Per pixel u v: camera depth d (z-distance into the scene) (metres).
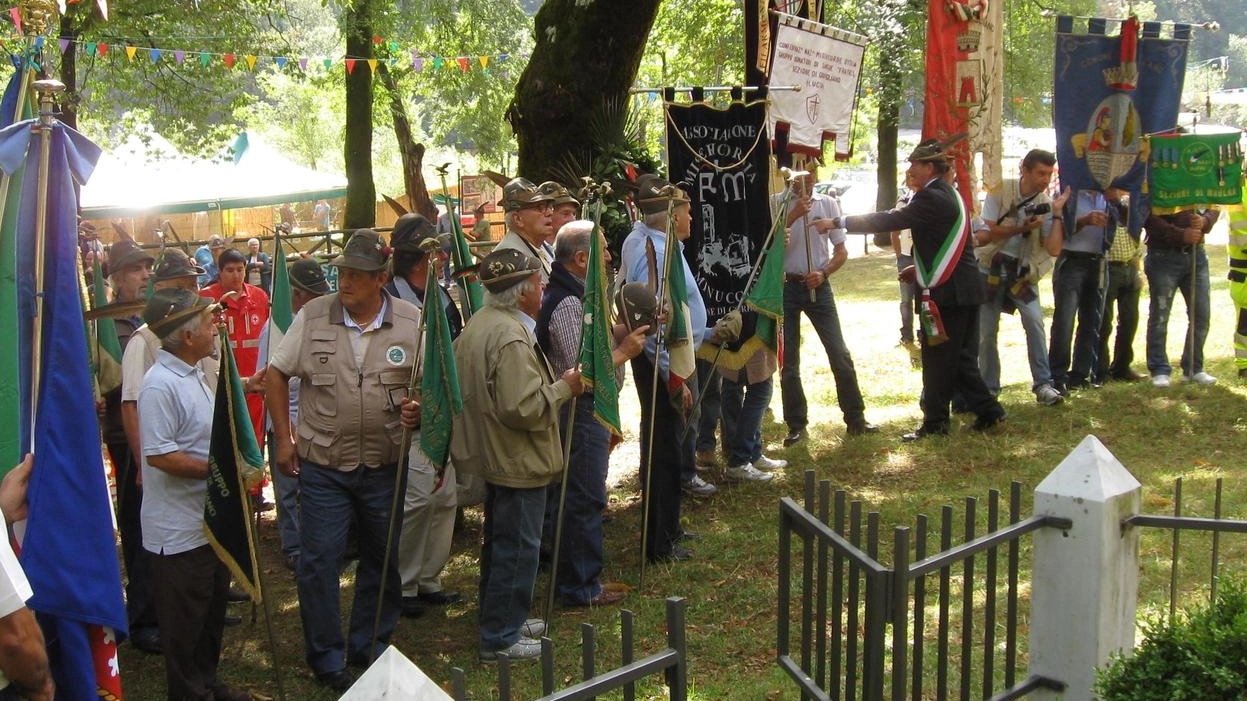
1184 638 3.60
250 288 7.91
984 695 4.00
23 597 3.09
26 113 4.14
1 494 3.72
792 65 8.53
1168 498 6.93
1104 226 9.58
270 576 7.07
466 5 22.66
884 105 23.34
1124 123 9.57
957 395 9.65
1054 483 4.11
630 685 2.86
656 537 6.57
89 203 20.44
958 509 7.07
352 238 5.20
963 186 9.48
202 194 21.70
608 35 9.12
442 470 5.17
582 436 6.02
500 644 5.41
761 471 8.13
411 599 6.25
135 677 5.58
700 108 8.11
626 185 8.32
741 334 7.71
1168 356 11.16
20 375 3.84
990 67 9.42
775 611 5.77
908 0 22.02
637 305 6.08
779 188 8.66
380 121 26.25
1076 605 4.06
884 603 3.52
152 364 5.34
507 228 6.62
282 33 21.59
